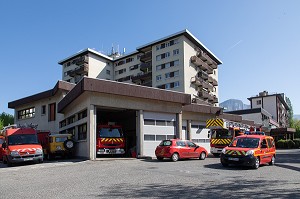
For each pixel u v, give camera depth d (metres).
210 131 27.17
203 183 10.84
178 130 27.12
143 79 75.12
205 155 22.72
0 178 13.12
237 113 70.06
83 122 23.12
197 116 32.44
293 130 68.31
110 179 11.90
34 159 19.58
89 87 20.56
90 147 21.05
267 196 8.50
